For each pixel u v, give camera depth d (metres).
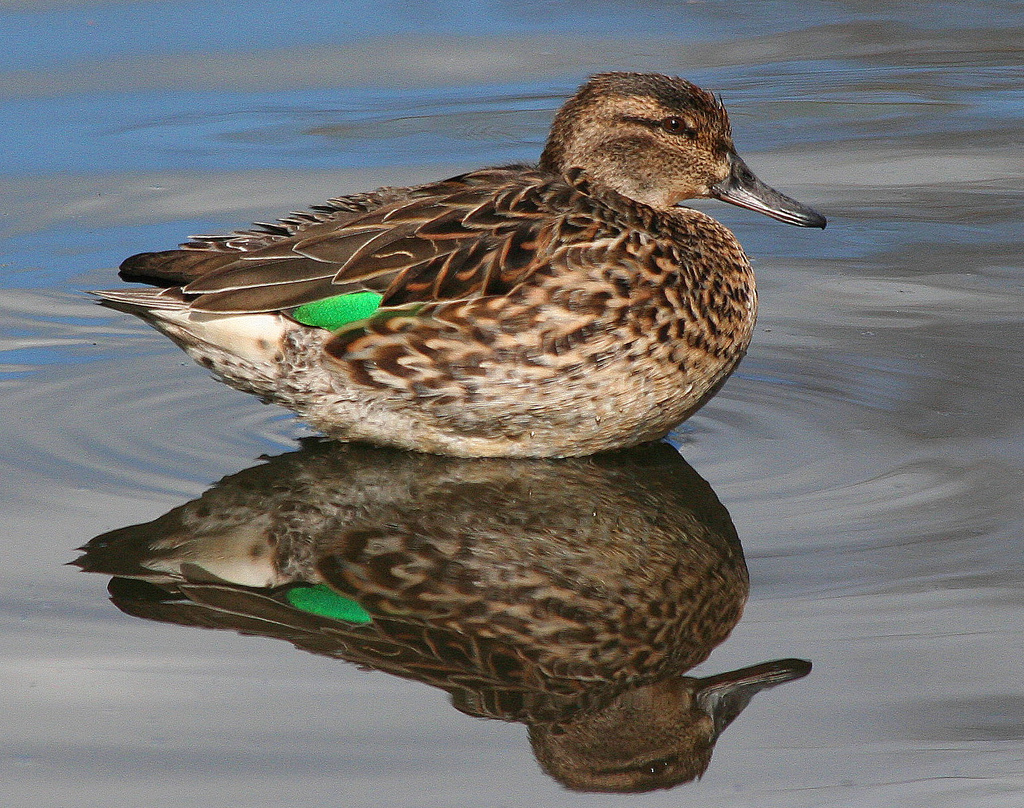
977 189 16.19
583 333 10.20
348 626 8.43
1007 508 9.66
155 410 11.70
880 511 9.71
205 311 10.24
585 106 11.80
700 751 7.28
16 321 13.30
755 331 13.07
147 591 8.80
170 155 16.66
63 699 7.62
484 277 10.26
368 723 7.47
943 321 13.11
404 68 19.42
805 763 7.18
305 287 10.31
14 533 9.53
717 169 11.95
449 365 10.31
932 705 7.56
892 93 19.19
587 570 9.14
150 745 7.24
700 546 9.40
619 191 11.86
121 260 14.23
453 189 11.13
